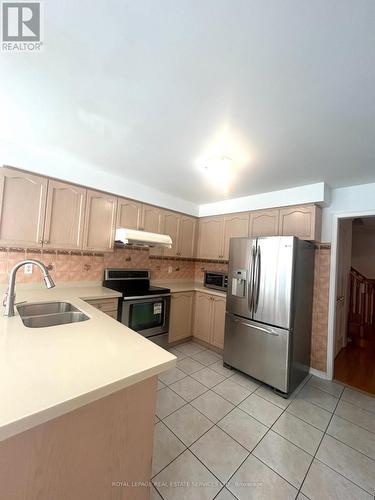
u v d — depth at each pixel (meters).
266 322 2.36
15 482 0.65
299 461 1.47
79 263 2.70
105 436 0.83
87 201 2.49
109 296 2.44
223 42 0.96
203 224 3.77
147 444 0.95
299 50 0.97
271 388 2.33
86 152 2.13
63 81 1.25
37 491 0.69
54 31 0.96
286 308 2.23
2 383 0.72
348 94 1.20
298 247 2.31
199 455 1.48
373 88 1.15
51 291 2.36
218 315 3.11
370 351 3.46
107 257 2.95
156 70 1.13
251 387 2.33
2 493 0.63
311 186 2.55
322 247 2.74
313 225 2.56
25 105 1.47
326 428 1.79
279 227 2.83
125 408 0.88
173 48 1.00
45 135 1.85
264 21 0.86
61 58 1.09
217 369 2.66
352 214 2.56
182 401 2.04
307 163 2.05
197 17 0.87
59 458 0.73
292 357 2.25
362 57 0.98
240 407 2.00
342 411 2.02
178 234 3.50
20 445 0.66
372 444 1.65
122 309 2.57
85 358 0.93
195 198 3.41
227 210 3.38
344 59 1.00
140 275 3.24
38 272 2.42
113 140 1.87
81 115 1.56
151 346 1.08
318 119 1.43
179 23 0.89
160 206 3.17
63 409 0.65
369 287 4.04
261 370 2.36
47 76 1.21
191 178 2.61
